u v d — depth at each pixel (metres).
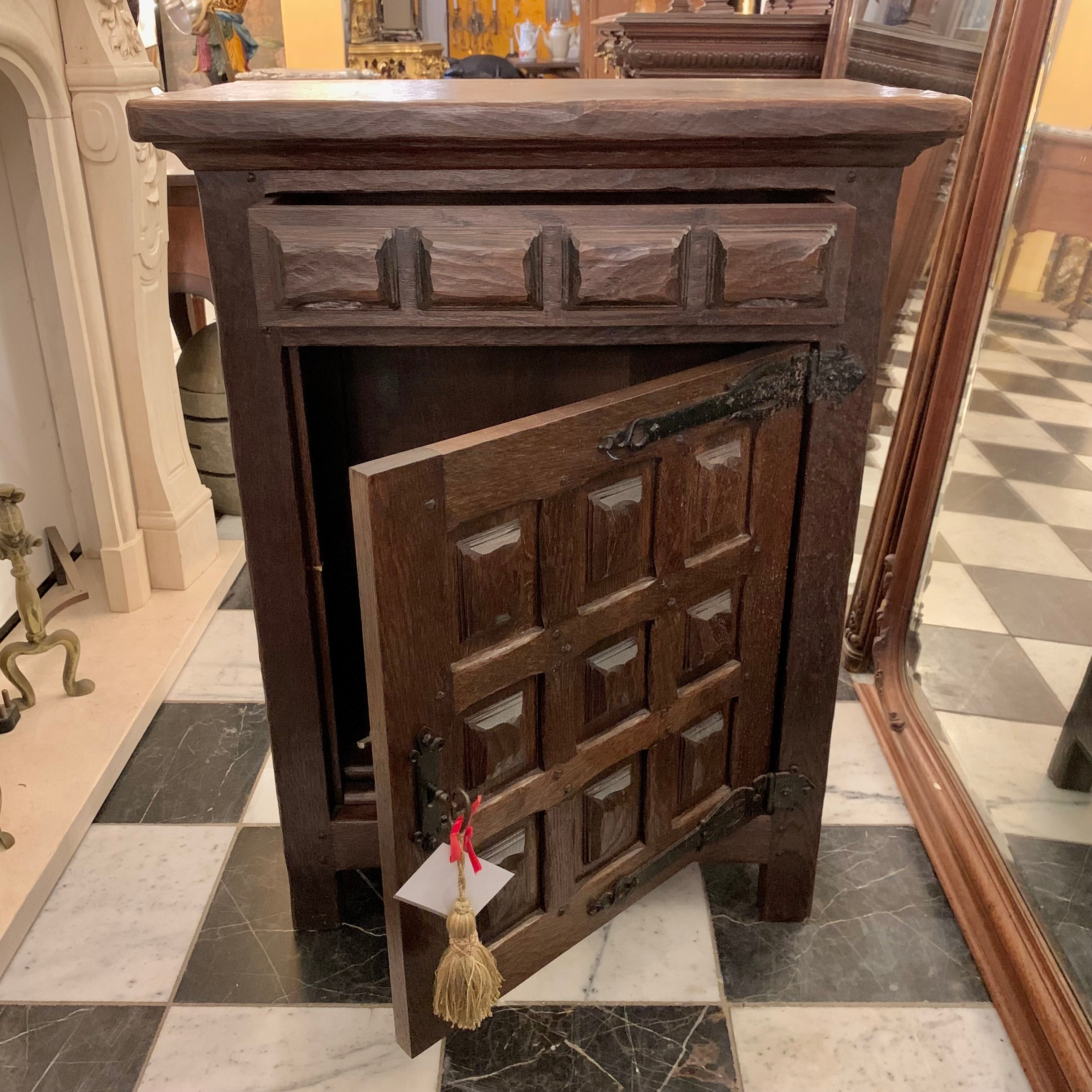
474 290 1.27
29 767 2.08
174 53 4.94
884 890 1.87
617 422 1.28
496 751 1.34
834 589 1.56
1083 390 1.72
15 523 2.04
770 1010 1.62
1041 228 1.84
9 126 2.41
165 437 2.70
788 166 1.28
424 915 1.34
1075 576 1.75
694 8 4.18
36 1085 1.49
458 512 1.17
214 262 1.29
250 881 1.88
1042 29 1.84
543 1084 1.50
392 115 1.18
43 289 2.59
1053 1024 1.51
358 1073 1.51
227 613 2.78
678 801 1.63
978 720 2.05
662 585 1.43
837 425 1.45
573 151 1.25
